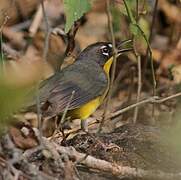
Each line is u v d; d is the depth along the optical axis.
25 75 7.71
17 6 17.36
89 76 12.86
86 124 12.62
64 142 11.56
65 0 10.45
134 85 16.75
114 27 15.12
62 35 15.77
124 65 16.69
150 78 16.81
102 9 19.61
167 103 15.19
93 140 11.59
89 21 18.83
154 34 18.45
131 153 11.28
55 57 15.56
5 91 6.96
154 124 14.15
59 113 11.69
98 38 18.27
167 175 10.55
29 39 16.64
